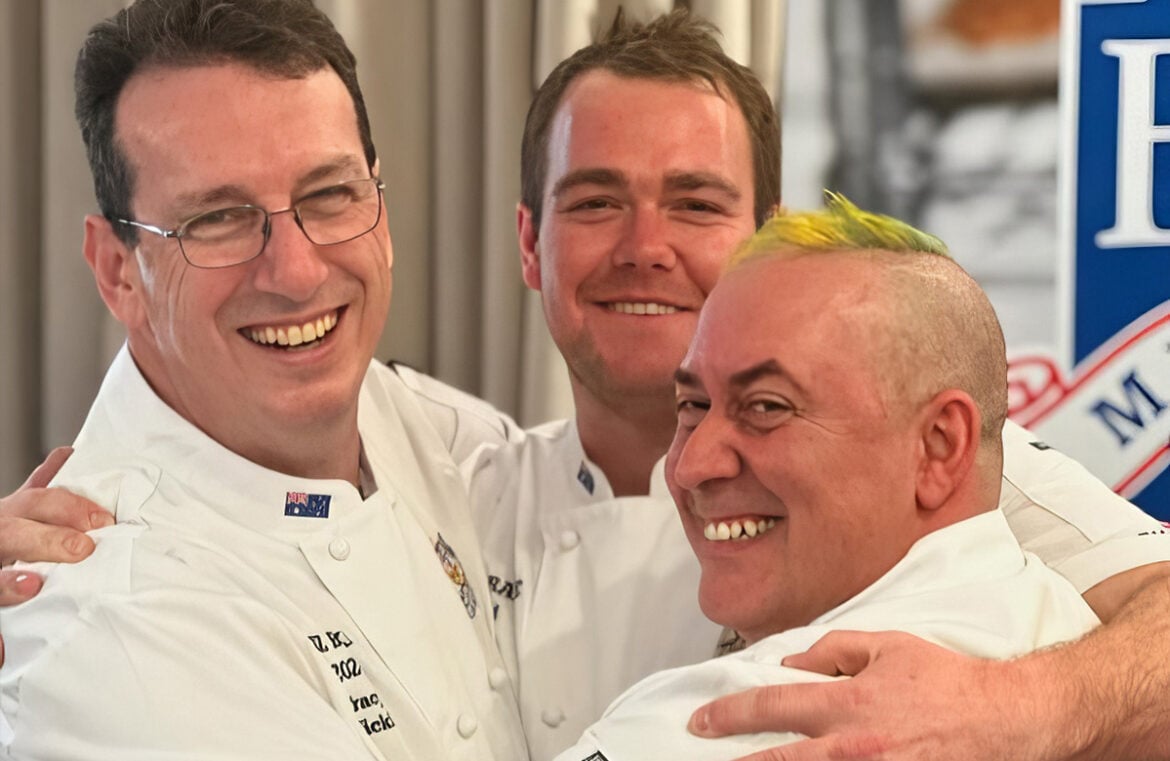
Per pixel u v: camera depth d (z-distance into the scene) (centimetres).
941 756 92
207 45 116
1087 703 99
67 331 232
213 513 121
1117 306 228
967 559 105
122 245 121
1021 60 228
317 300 119
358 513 126
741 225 134
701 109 132
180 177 115
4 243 236
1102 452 229
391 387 148
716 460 103
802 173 235
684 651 130
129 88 117
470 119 230
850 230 105
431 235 236
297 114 117
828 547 103
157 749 105
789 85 234
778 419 102
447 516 141
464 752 122
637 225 131
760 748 95
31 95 239
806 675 98
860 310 101
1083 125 227
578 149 133
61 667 107
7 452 237
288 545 122
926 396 101
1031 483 134
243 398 121
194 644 110
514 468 149
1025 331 231
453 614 130
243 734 108
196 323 118
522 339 226
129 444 125
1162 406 226
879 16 231
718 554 107
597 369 134
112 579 112
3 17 234
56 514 119
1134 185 225
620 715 104
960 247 232
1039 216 229
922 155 232
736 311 104
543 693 132
